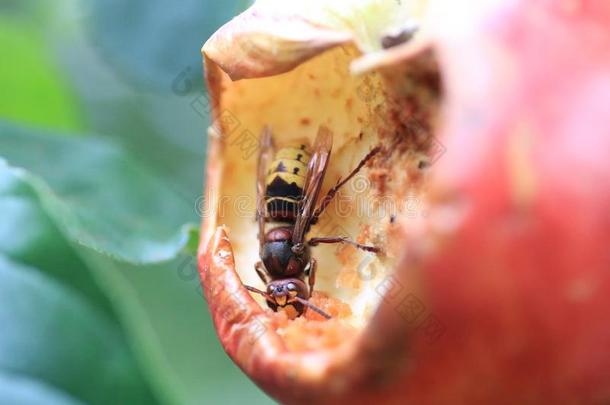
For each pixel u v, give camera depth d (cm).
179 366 38
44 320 30
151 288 37
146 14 36
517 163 27
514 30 27
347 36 29
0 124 34
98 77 40
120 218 34
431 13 28
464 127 27
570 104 27
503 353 27
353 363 27
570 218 27
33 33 38
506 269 27
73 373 30
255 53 29
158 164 39
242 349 29
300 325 30
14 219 30
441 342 27
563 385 27
